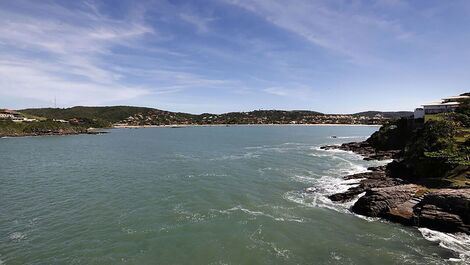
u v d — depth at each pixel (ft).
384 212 95.45
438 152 129.49
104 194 121.60
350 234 82.89
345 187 131.13
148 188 131.23
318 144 343.46
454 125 152.35
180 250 73.46
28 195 120.26
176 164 197.77
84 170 177.17
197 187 132.46
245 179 149.18
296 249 74.23
